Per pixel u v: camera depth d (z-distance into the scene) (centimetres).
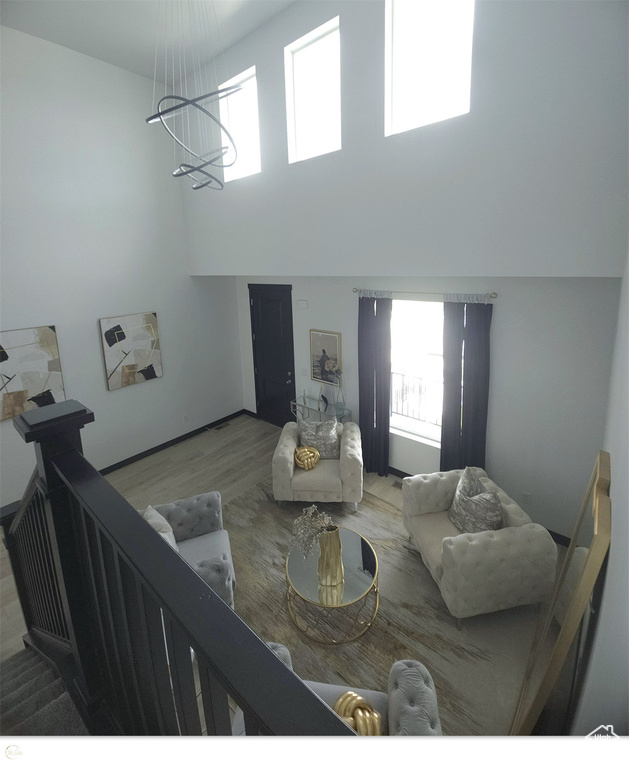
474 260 315
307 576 328
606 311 342
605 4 238
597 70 245
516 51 272
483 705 262
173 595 74
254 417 752
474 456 440
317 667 291
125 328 557
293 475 460
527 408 400
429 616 329
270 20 417
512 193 289
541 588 304
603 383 353
